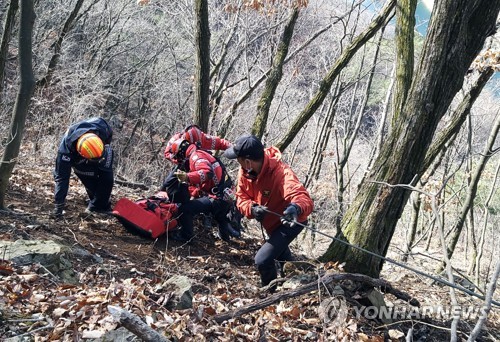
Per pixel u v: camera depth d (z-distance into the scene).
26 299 4.16
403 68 6.10
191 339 3.97
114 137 15.71
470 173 9.88
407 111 5.24
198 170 6.28
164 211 6.43
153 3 16.73
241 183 5.48
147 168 14.66
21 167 8.76
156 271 5.55
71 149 6.16
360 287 5.24
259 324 4.54
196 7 7.48
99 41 15.99
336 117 14.41
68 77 13.63
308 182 12.57
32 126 11.66
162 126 16.59
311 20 13.90
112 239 6.16
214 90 11.74
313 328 4.72
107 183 6.54
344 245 5.51
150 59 16.39
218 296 5.16
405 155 5.27
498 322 6.34
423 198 9.73
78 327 3.87
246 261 6.68
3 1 12.84
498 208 13.20
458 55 5.02
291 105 16.06
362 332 4.84
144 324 3.54
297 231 5.37
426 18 9.41
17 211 6.06
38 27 14.30
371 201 5.43
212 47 14.48
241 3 10.38
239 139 5.23
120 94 16.36
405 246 10.60
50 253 4.76
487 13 5.03
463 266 11.39
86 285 4.64
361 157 16.48
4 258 4.61
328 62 14.84
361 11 11.74
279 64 8.15
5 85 11.56
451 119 6.74
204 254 6.51
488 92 14.91
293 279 5.27
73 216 6.45
